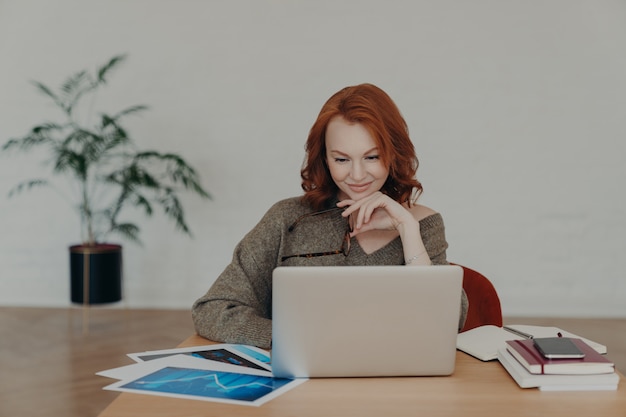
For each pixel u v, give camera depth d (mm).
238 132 4688
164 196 4707
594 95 4520
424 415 1117
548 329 1621
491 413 1129
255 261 1763
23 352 3494
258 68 4645
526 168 4586
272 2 4609
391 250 1754
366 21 4578
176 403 1163
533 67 4535
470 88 4570
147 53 4660
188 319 4340
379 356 1271
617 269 4582
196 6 4629
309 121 4652
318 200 1803
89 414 2578
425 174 4625
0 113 4715
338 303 1239
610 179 4551
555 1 4492
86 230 4715
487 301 1893
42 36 4660
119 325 4156
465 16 4539
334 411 1131
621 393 1232
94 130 4668
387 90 4602
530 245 4617
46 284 4781
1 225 4770
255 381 1276
